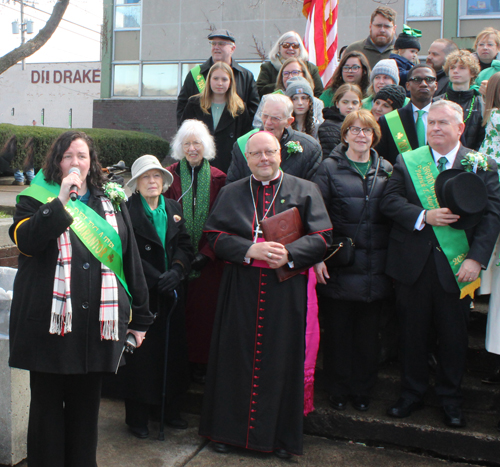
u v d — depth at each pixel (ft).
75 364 7.74
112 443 10.65
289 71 14.60
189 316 12.61
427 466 10.09
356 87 13.30
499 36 16.81
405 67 17.57
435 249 10.46
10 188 30.30
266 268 10.37
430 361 12.15
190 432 11.25
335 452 10.57
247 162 11.25
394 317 12.48
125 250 8.55
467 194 9.91
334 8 21.06
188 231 12.44
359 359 11.32
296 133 12.12
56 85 86.94
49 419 8.02
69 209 7.97
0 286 10.64
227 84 14.35
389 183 11.07
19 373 9.72
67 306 7.65
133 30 49.11
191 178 12.73
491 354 12.08
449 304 10.48
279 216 10.30
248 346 10.36
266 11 44.78
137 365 10.75
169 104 48.88
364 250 11.05
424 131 12.69
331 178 11.24
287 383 10.32
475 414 11.16
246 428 10.25
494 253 10.59
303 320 10.44
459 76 13.58
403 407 10.92
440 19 40.22
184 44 47.57
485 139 11.31
